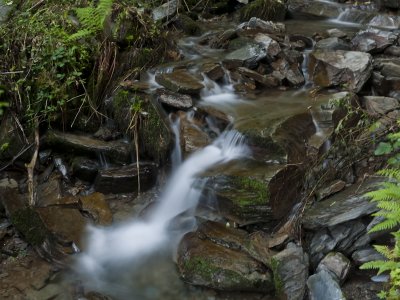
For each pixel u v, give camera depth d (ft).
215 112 10.28
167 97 10.50
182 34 13.65
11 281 8.32
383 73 11.21
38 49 11.03
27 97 10.79
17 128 10.73
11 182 10.19
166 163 10.13
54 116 10.68
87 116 11.01
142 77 11.34
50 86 10.69
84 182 10.44
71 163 10.48
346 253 8.34
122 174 10.11
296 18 15.48
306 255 8.10
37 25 11.53
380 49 12.14
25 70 11.02
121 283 8.32
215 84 11.35
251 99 10.99
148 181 10.25
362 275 8.09
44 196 10.00
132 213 9.73
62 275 8.46
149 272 8.50
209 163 9.60
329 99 10.32
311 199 8.87
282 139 9.21
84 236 9.04
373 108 10.14
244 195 8.70
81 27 11.73
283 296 7.72
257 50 11.85
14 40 11.37
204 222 8.95
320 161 9.24
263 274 7.94
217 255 8.25
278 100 10.84
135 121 10.35
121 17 11.68
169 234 9.19
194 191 9.40
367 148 9.45
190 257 8.36
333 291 7.50
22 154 10.62
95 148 10.36
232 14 15.30
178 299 8.01
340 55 11.50
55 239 8.86
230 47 12.72
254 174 8.80
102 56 11.26
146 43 12.03
